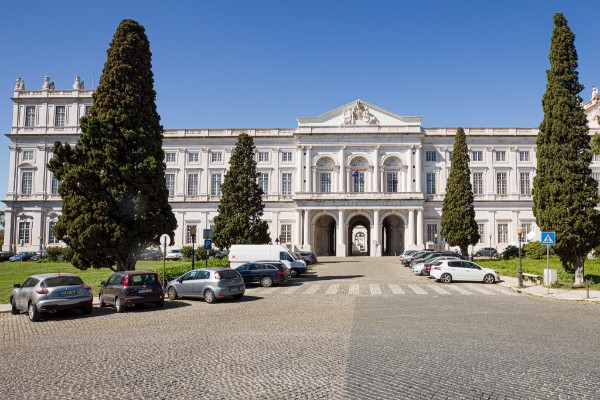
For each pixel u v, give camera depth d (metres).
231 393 8.78
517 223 77.31
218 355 11.72
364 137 78.06
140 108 29.58
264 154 80.44
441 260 33.16
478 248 76.94
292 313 18.75
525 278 32.50
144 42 30.55
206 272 23.34
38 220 77.06
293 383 9.32
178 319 17.86
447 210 55.38
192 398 8.54
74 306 18.61
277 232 78.62
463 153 55.16
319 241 81.75
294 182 79.31
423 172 78.50
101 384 9.43
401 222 79.31
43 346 13.23
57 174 27.36
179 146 80.75
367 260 63.38
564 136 29.08
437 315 17.95
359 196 73.75
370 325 15.73
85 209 26.58
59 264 54.69
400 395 8.56
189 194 80.31
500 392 8.72
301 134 77.94
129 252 27.67
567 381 9.38
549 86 30.12
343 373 9.96
